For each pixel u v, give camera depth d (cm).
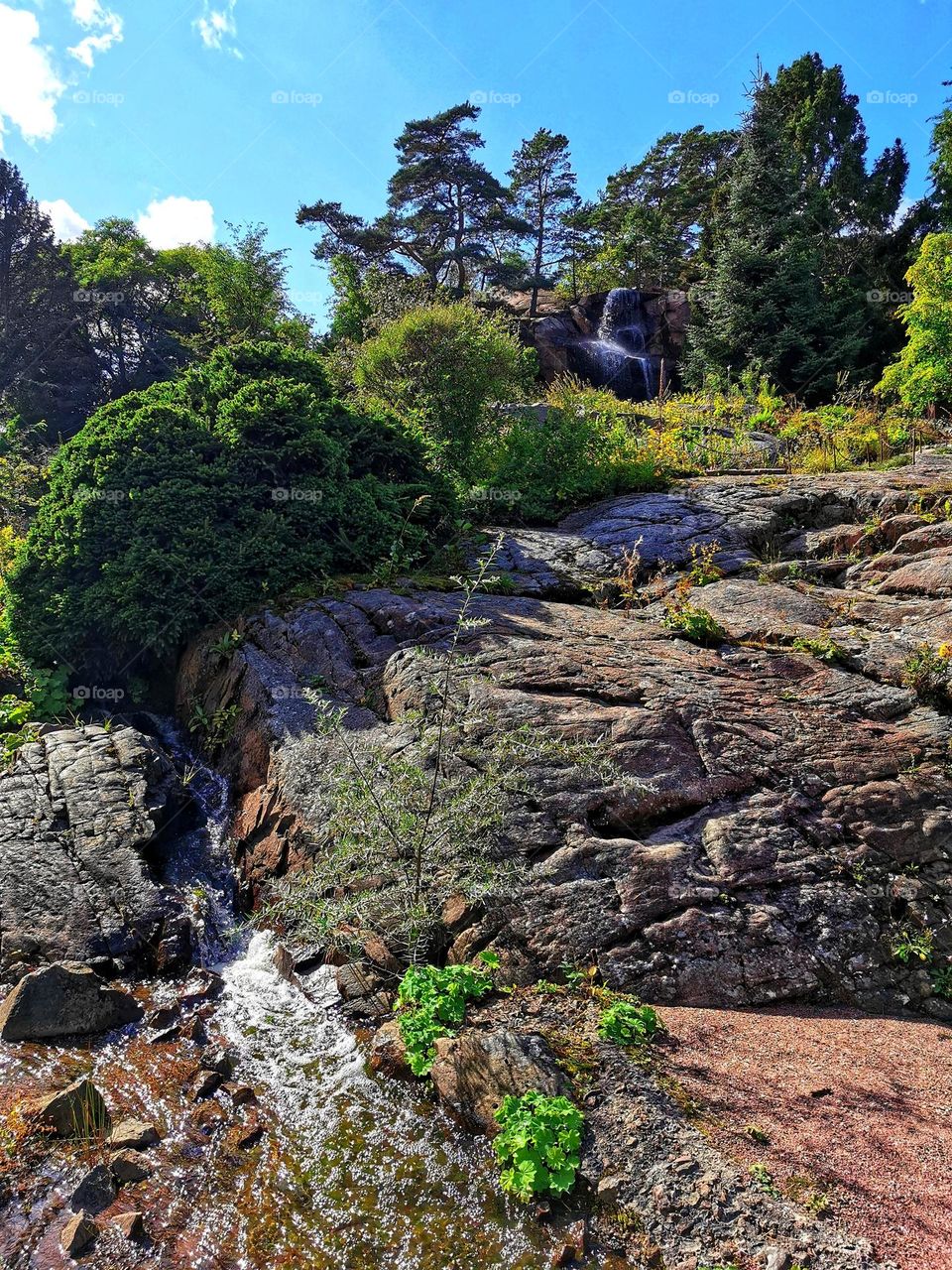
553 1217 280
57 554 759
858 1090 319
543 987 386
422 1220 285
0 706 732
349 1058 374
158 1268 266
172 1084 358
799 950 408
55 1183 297
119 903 473
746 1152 283
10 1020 384
